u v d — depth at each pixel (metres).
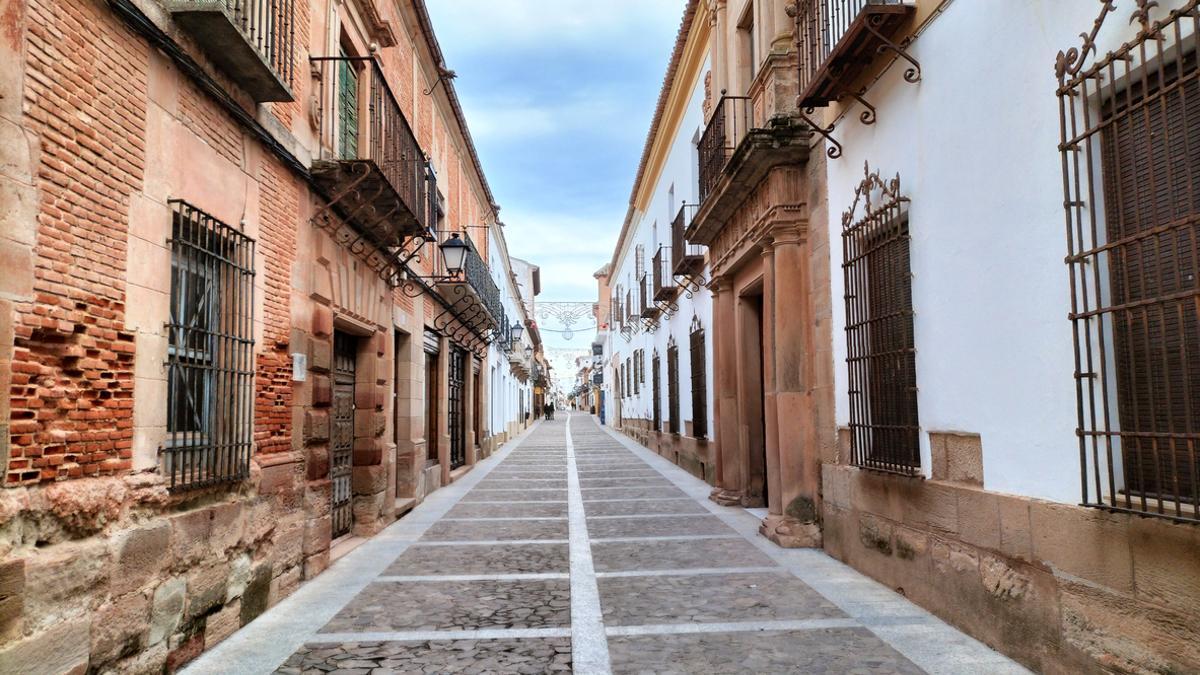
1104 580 3.56
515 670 4.26
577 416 74.56
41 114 3.26
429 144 12.59
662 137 18.34
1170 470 3.31
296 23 6.40
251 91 5.27
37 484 3.20
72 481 3.43
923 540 5.37
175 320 4.38
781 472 7.96
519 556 7.46
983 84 4.54
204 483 4.53
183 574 4.31
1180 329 3.08
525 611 5.48
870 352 6.13
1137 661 3.36
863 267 6.24
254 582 5.28
